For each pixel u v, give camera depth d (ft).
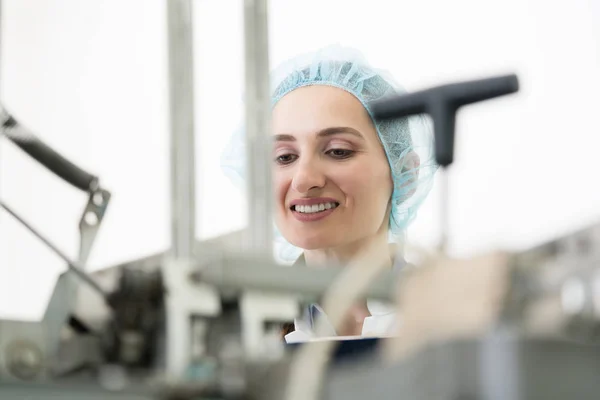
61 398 2.49
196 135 3.14
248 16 3.17
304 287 2.38
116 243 10.55
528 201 9.62
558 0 9.87
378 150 6.84
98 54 10.93
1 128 3.48
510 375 1.91
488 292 2.05
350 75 6.84
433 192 8.01
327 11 10.22
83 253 3.49
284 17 10.27
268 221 2.98
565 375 1.95
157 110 10.71
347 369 2.23
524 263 2.13
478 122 9.72
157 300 2.55
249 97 3.11
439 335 2.04
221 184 9.65
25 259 10.46
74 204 10.47
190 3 3.27
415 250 2.25
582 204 9.58
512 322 2.05
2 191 10.53
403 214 7.22
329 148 6.79
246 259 2.39
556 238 2.36
